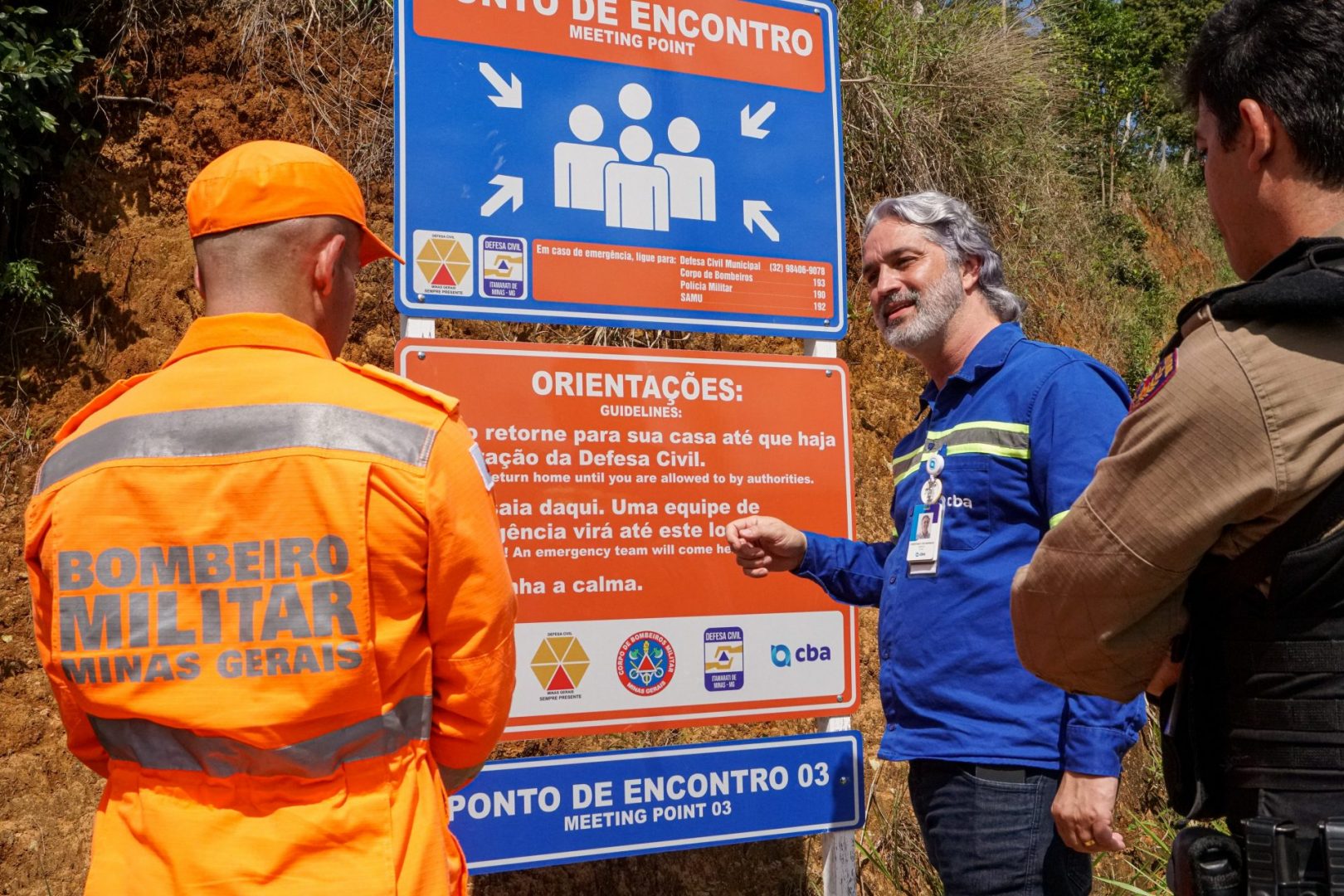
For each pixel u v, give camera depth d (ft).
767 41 9.44
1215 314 3.65
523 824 8.07
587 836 8.25
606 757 8.36
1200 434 3.57
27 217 10.23
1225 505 3.53
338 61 11.66
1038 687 6.89
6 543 9.53
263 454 4.12
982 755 6.83
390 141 11.75
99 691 4.12
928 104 16.35
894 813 11.88
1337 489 3.46
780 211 9.36
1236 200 3.96
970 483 7.20
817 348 9.56
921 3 17.63
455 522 4.28
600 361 8.55
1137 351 20.31
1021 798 6.79
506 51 8.43
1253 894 3.54
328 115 11.48
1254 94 3.78
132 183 10.71
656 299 8.82
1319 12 3.66
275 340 4.41
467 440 4.52
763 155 9.34
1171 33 43.93
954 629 7.09
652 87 8.94
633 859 10.40
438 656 4.44
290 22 11.51
